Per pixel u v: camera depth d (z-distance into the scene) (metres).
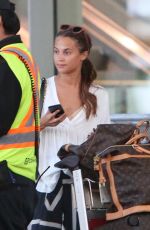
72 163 9.91
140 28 16.00
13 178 9.16
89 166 10.00
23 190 9.24
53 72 16.14
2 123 8.97
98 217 10.22
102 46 16.11
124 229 9.61
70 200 10.95
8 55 9.23
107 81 16.17
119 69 16.16
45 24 16.17
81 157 9.99
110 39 16.08
